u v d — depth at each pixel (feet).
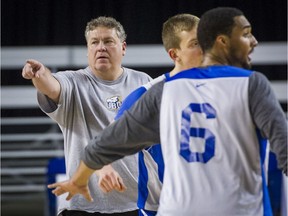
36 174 74.23
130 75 30.71
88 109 29.25
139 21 72.02
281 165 18.84
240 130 19.43
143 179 26.30
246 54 20.31
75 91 29.17
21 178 74.28
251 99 19.39
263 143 19.98
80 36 72.02
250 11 72.02
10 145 73.92
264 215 19.66
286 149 18.65
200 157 19.52
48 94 27.71
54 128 73.82
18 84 73.20
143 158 25.96
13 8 72.08
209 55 20.49
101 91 29.71
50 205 52.49
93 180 29.32
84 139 29.12
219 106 19.58
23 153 73.87
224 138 19.47
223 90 19.70
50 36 72.23
